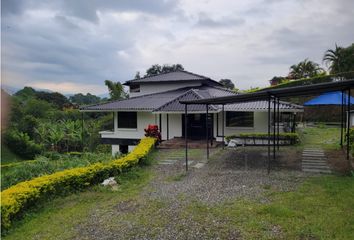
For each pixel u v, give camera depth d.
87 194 8.62
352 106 23.16
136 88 26.86
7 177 10.84
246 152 15.16
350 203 6.84
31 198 7.34
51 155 23.92
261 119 19.05
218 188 8.78
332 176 9.64
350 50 38.00
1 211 6.12
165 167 12.48
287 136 17.17
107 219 6.62
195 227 5.96
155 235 5.70
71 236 5.81
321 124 27.58
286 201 7.25
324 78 32.94
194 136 20.70
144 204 7.57
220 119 19.95
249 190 8.41
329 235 5.29
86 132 32.41
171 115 21.27
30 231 6.16
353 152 11.98
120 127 22.44
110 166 10.32
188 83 24.98
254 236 5.42
